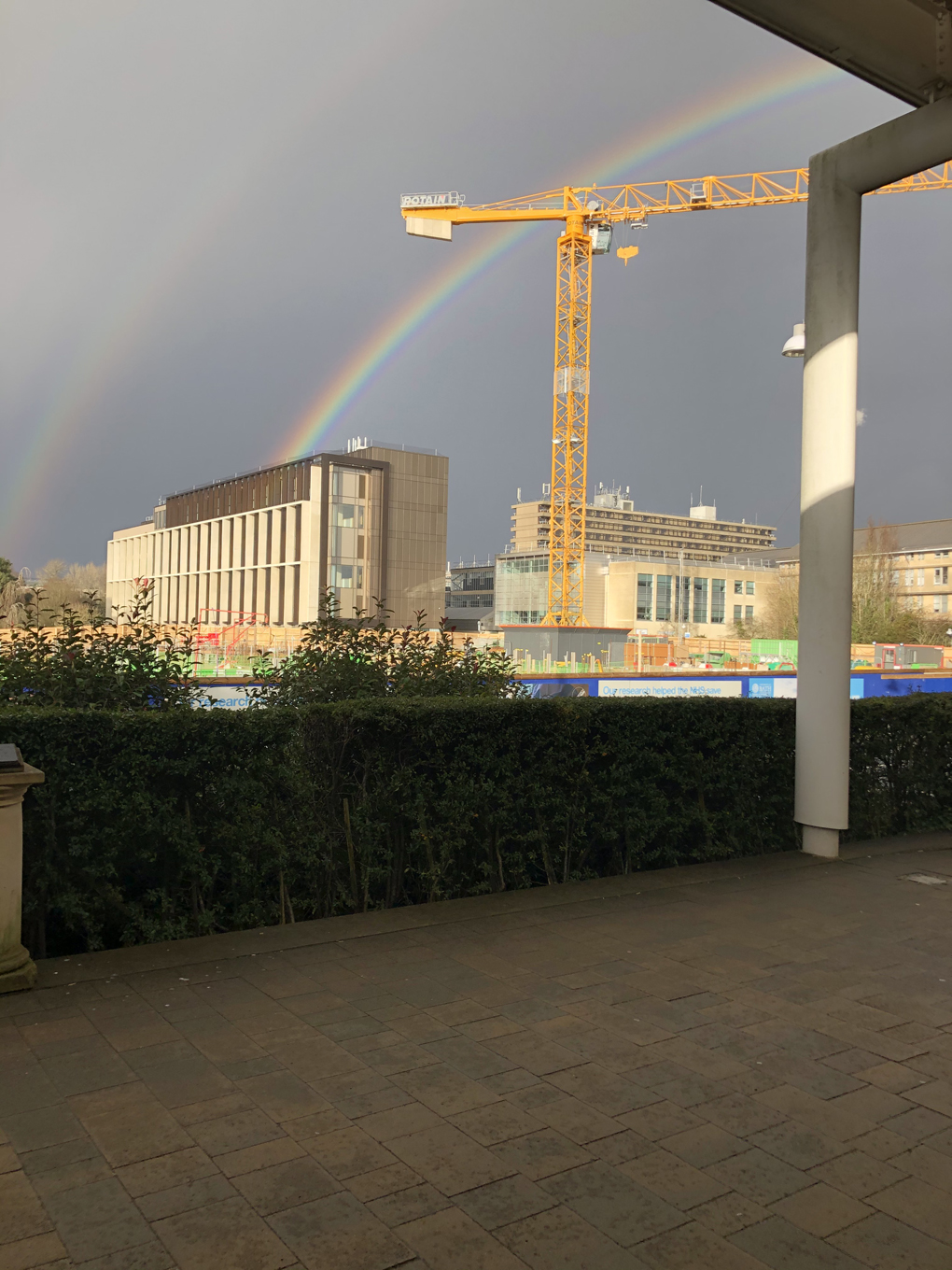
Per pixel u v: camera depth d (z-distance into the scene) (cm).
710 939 553
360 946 528
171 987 461
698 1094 361
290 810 583
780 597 8031
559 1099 354
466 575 14950
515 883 670
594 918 591
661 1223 280
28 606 624
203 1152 313
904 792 904
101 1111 339
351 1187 295
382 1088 361
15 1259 258
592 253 7325
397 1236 271
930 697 919
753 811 790
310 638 732
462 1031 415
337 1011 434
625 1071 379
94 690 595
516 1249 266
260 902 573
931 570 11906
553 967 499
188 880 552
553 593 7356
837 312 744
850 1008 452
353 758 608
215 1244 266
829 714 769
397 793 615
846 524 757
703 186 7269
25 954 463
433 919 581
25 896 500
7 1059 380
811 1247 271
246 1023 420
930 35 666
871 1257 267
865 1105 356
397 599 8656
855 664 4566
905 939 558
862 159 726
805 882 692
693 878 701
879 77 724
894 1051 404
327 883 600
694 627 10406
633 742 708
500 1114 342
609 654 5334
